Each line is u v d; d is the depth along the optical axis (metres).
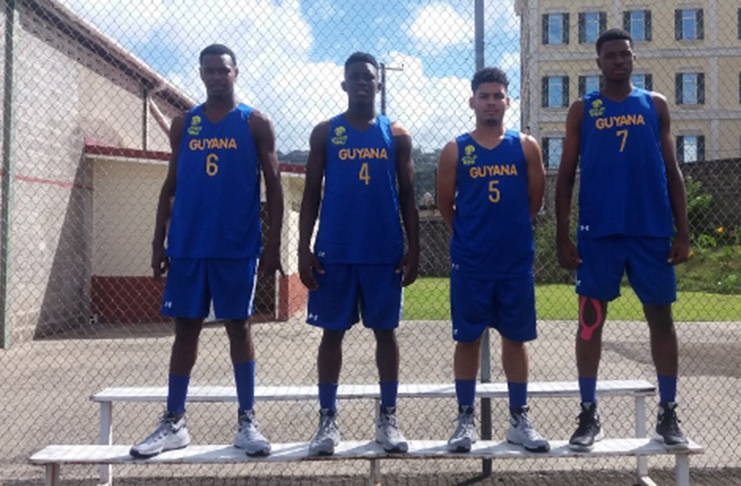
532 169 3.21
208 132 3.16
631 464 3.85
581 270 3.15
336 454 3.00
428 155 4.84
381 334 3.18
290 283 11.17
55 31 9.50
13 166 8.45
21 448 4.14
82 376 6.43
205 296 3.14
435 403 5.13
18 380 6.25
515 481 3.57
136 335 9.47
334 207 3.11
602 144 3.11
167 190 3.32
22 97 8.72
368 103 3.15
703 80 27.17
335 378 3.17
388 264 3.11
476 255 3.12
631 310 11.64
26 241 8.88
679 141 27.28
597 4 26.02
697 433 4.38
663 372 3.14
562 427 4.46
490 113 3.19
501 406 5.11
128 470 3.78
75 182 10.22
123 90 11.76
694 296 14.78
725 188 17.66
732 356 7.29
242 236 3.12
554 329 9.38
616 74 3.10
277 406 5.13
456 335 3.16
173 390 3.15
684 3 27.05
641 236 3.05
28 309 8.91
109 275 10.88
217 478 3.64
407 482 3.57
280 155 4.30
